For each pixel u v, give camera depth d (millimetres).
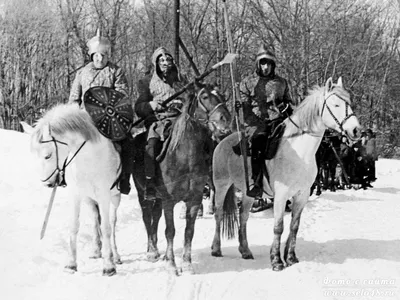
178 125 7020
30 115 30016
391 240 9336
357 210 13062
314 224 10969
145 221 7848
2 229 8969
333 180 17047
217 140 8414
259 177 7559
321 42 33719
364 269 7434
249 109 7957
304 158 7250
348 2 36750
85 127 6680
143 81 7801
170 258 7125
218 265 7652
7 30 29891
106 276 6926
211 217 11570
